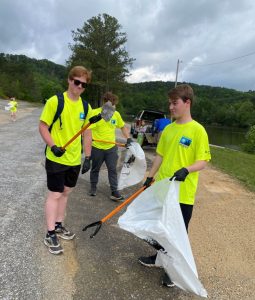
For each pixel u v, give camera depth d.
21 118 22.27
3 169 6.87
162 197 2.96
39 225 4.15
